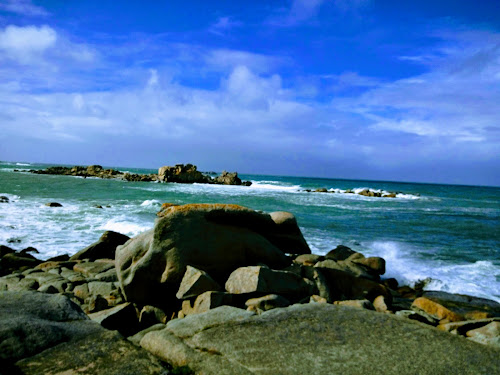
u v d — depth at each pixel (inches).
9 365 85.0
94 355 91.4
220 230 270.4
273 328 120.3
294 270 278.8
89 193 1233.4
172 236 249.9
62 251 441.7
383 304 275.0
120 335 103.4
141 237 266.5
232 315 132.9
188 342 110.3
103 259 394.6
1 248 404.5
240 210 288.8
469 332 194.4
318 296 245.8
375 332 118.2
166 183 2178.9
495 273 403.5
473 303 302.8
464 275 394.9
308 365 96.4
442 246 558.6
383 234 655.1
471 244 583.8
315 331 118.5
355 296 289.9
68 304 122.3
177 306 233.8
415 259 464.8
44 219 645.3
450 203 1545.3
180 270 239.3
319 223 760.3
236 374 91.7
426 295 327.3
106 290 276.1
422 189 3284.9
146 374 83.7
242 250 271.3
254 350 104.7
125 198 1117.1
